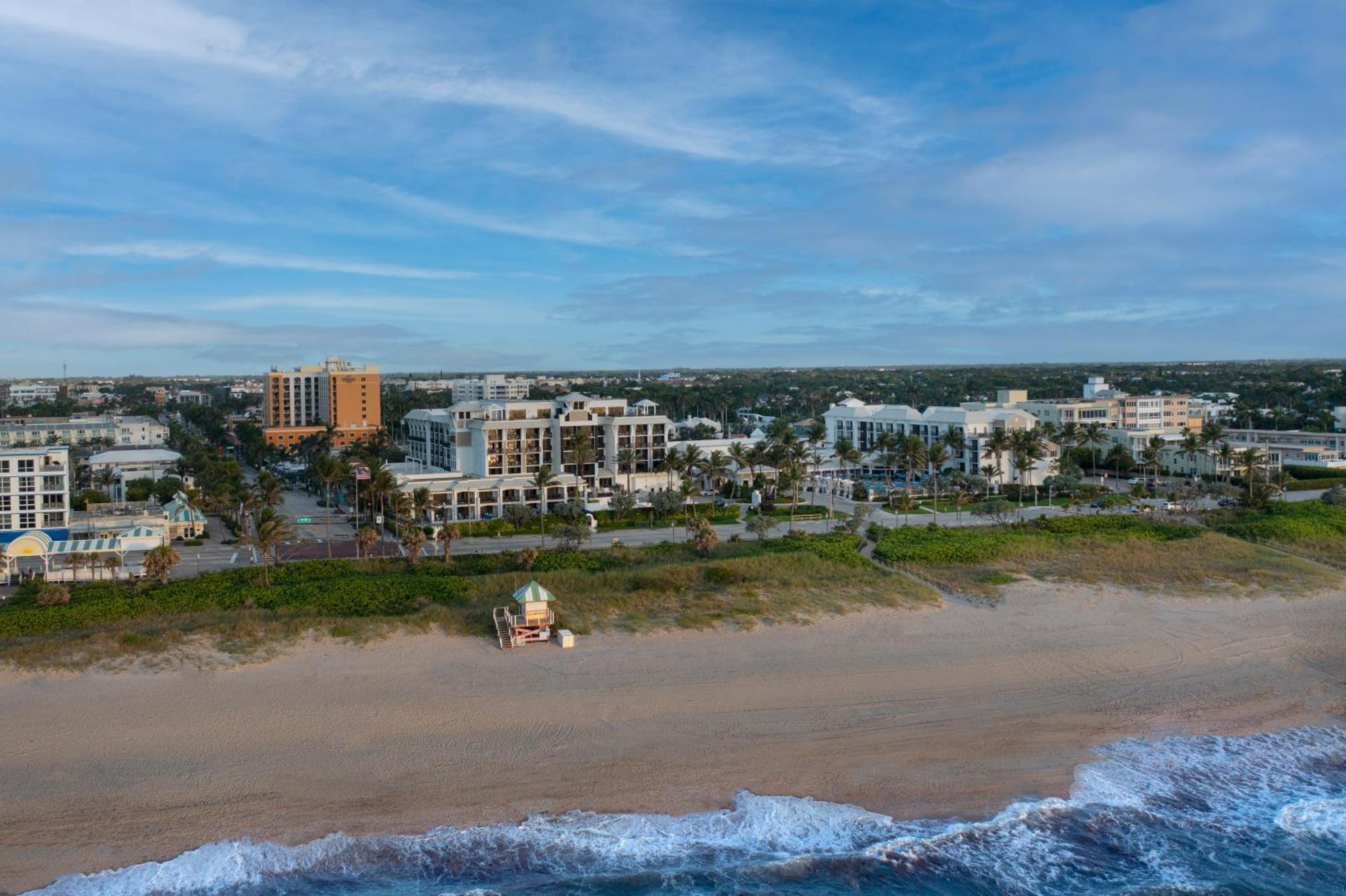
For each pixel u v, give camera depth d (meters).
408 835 43.06
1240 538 106.88
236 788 46.19
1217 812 46.62
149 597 77.56
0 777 46.50
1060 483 142.88
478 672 60.47
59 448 116.69
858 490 143.62
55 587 77.25
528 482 130.12
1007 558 94.25
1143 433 180.88
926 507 136.50
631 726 53.41
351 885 39.78
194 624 67.69
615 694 57.66
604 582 80.88
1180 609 77.12
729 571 82.44
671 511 125.06
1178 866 42.47
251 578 86.25
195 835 42.47
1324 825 45.69
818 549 96.19
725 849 42.75
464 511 126.75
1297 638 70.12
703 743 51.78
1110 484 160.38
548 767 48.91
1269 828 45.38
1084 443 179.50
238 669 59.78
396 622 68.00
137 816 43.69
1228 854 43.34
